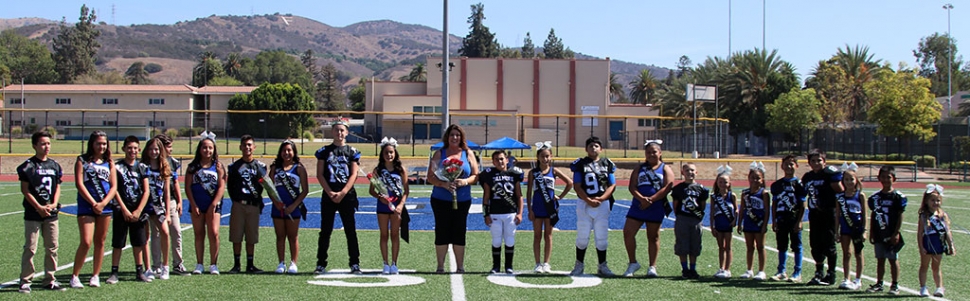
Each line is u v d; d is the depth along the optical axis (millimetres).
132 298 7336
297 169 9039
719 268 9500
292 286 8008
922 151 40000
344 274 8859
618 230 13586
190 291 7688
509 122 58312
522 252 10914
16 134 56000
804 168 32031
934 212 7863
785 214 8664
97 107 70688
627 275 8922
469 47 119500
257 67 155875
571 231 13336
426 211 16609
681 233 8812
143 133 52531
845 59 57781
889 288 8336
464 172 8883
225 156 30984
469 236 12586
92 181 7688
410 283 8258
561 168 30625
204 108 73812
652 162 8906
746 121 57219
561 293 7785
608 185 8953
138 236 8109
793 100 50812
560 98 65562
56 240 7707
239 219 8859
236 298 7375
